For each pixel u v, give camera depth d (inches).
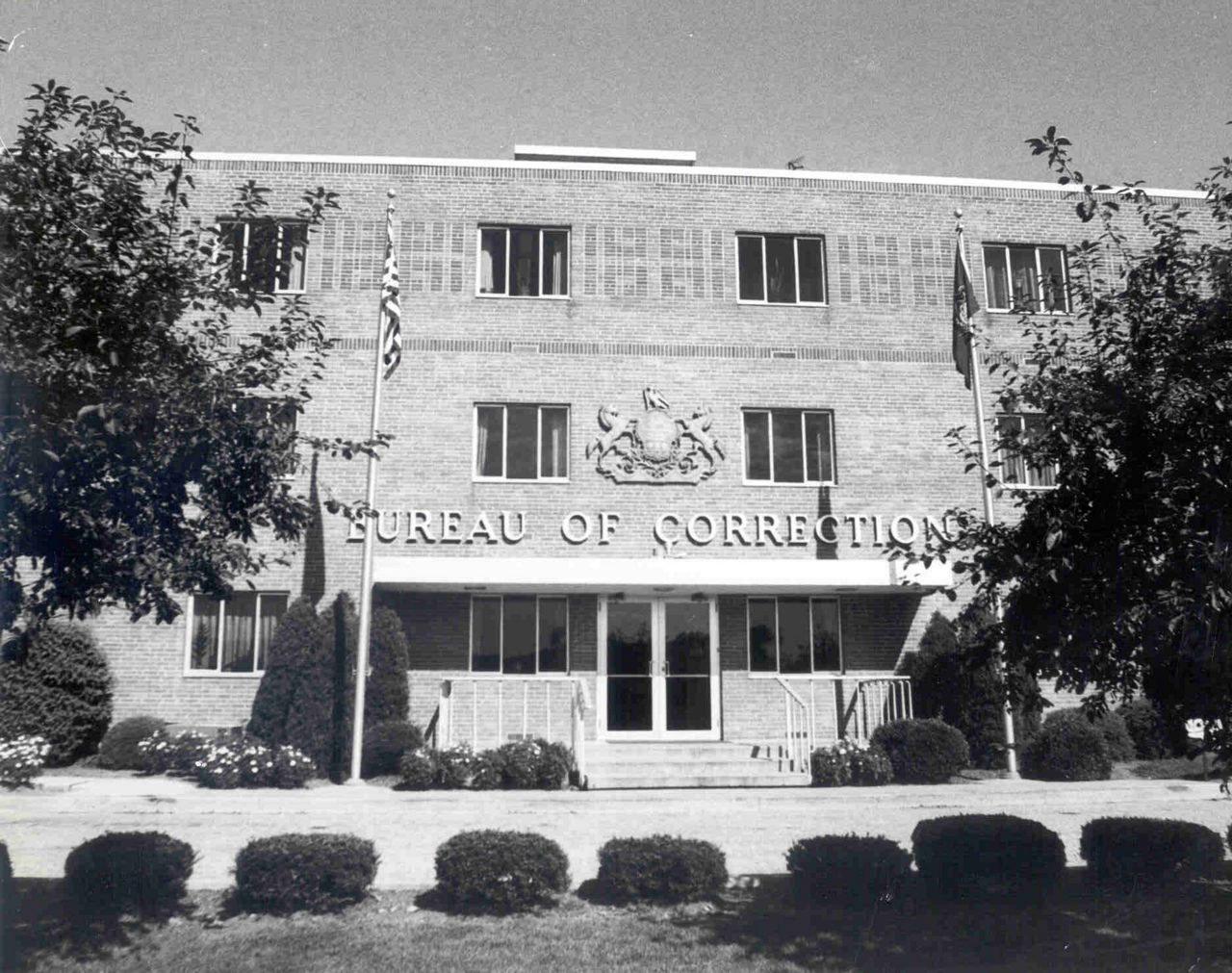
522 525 767.7
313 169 806.5
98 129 304.5
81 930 327.9
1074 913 352.8
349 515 333.1
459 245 807.7
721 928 337.1
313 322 340.2
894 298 828.0
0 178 281.9
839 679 765.9
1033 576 307.4
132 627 733.9
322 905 351.3
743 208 831.1
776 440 803.4
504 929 335.3
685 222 824.9
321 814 554.3
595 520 772.0
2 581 285.6
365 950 312.7
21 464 264.8
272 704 678.5
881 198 842.2
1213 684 293.7
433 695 743.7
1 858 340.5
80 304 285.6
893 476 797.9
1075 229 848.3
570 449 783.7
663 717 757.3
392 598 752.3
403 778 630.5
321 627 689.6
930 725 664.4
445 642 750.5
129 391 283.9
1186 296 304.7
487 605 760.3
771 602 777.6
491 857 356.2
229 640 741.9
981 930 335.0
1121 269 331.6
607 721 753.0
